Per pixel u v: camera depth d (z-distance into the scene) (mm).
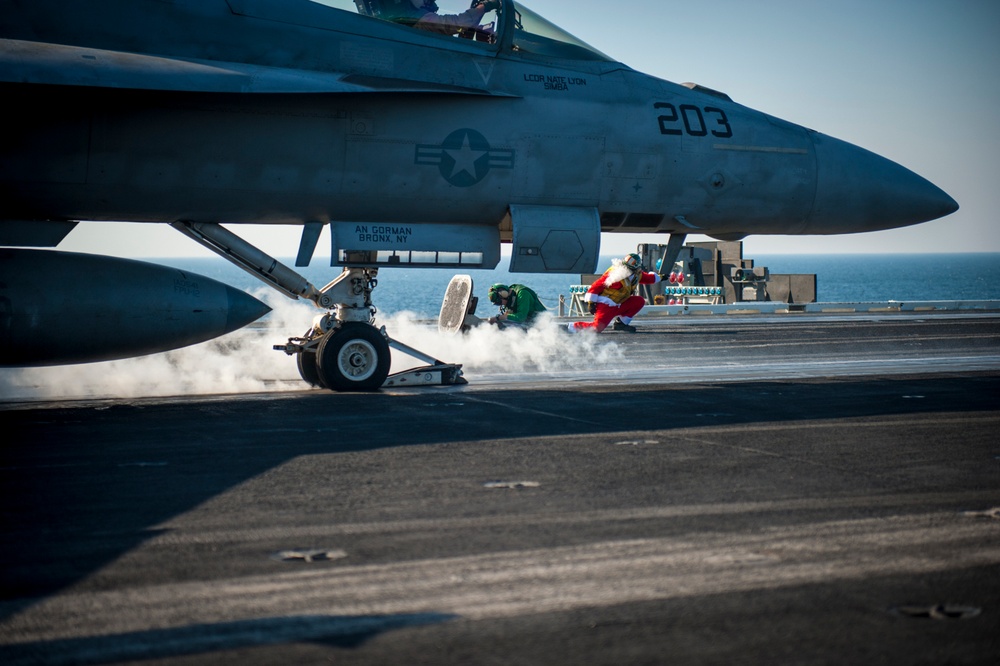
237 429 8469
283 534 5066
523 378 12742
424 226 11344
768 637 3656
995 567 4531
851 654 3502
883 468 6844
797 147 12344
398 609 3947
